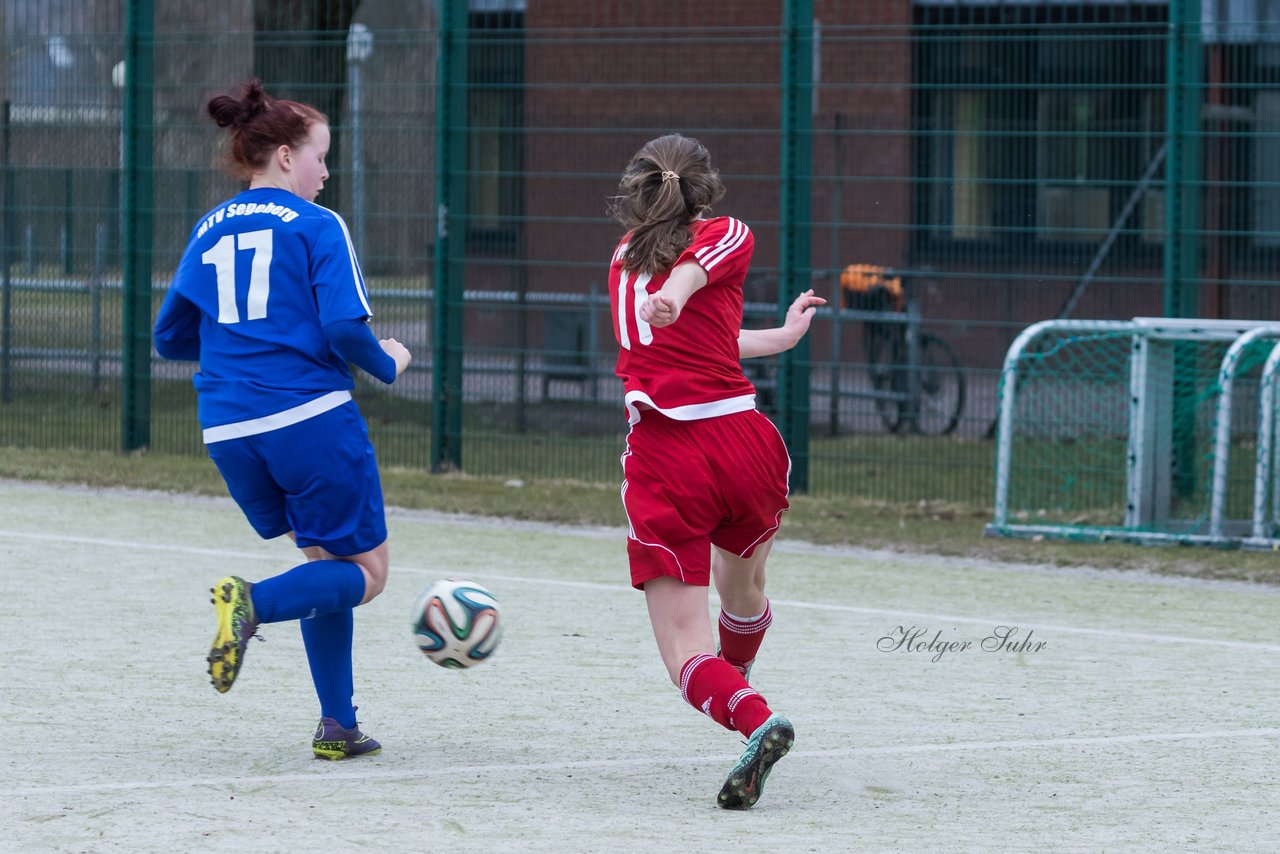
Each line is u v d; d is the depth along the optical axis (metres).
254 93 17.56
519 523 37.12
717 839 14.78
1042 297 39.84
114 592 27.88
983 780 17.17
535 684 21.73
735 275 16.52
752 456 16.48
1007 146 39.78
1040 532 34.94
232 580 16.42
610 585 29.61
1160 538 34.16
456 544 34.09
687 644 16.33
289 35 44.56
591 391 43.09
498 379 43.62
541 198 42.91
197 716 19.66
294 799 16.06
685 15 45.28
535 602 27.83
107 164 46.69
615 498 40.19
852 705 20.75
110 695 20.66
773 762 15.63
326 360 17.09
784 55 40.19
